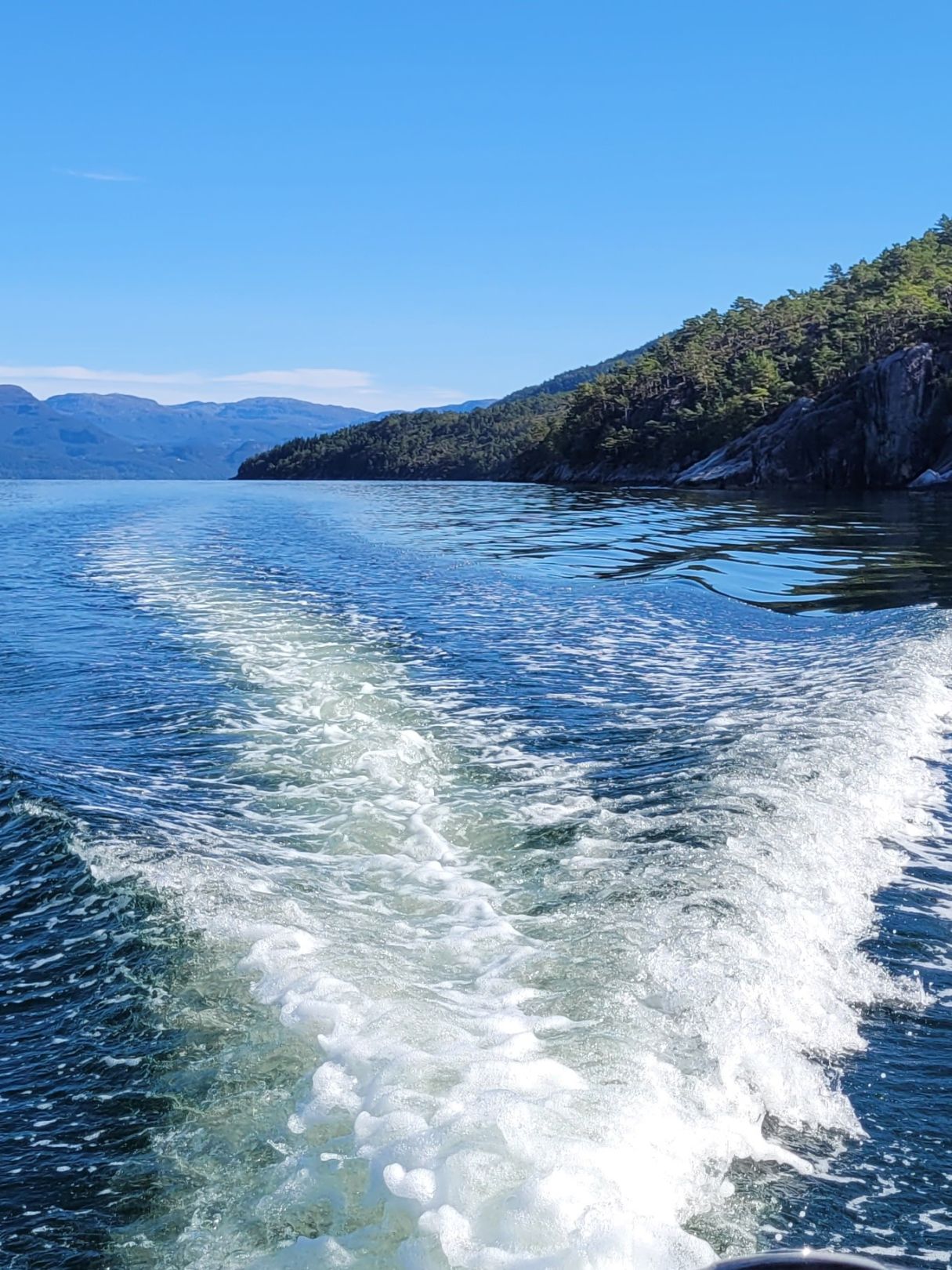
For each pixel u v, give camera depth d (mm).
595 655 13578
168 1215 3662
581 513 47469
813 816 7375
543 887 6293
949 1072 4637
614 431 116188
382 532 36688
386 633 15125
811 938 5754
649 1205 3504
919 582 20047
